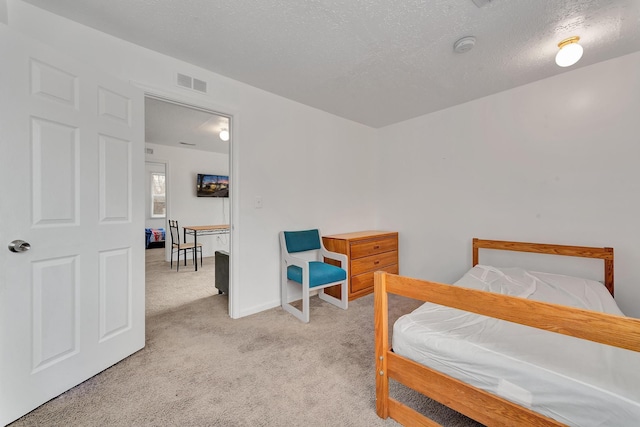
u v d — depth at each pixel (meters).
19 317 1.37
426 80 2.62
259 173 2.85
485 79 2.60
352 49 2.11
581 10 1.66
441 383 1.20
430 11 1.68
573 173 2.47
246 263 2.75
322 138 3.46
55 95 1.50
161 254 6.45
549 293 1.93
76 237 1.61
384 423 1.36
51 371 1.50
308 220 3.32
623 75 2.22
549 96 2.58
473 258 3.08
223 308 2.96
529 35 1.92
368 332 2.37
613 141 2.28
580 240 2.45
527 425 0.99
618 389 0.89
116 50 1.97
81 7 1.67
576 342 1.19
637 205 2.19
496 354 1.11
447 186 3.37
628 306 2.24
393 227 3.96
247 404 1.49
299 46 2.07
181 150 5.88
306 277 2.58
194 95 2.36
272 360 1.93
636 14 1.69
